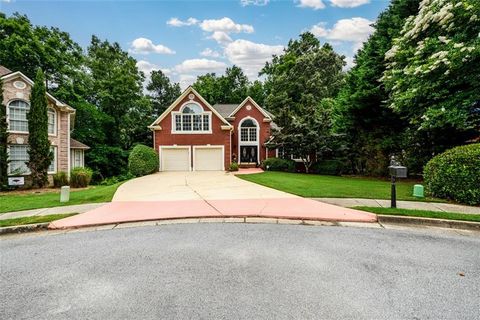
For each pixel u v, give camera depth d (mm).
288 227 5574
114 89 28688
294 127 21281
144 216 6465
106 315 2525
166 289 3012
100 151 26938
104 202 8414
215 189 11102
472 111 11031
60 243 4730
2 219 6184
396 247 4355
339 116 20938
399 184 12492
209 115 23062
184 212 6816
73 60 24969
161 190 11039
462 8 8688
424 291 2951
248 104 26375
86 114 26125
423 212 6238
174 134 22906
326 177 16953
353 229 5422
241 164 25594
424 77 10195
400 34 12867
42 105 15062
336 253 4078
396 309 2609
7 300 2828
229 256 3965
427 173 8844
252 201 8172
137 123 33219
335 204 7594
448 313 2545
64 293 2963
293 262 3734
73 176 15695
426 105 11734
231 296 2844
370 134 18109
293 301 2744
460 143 13602
